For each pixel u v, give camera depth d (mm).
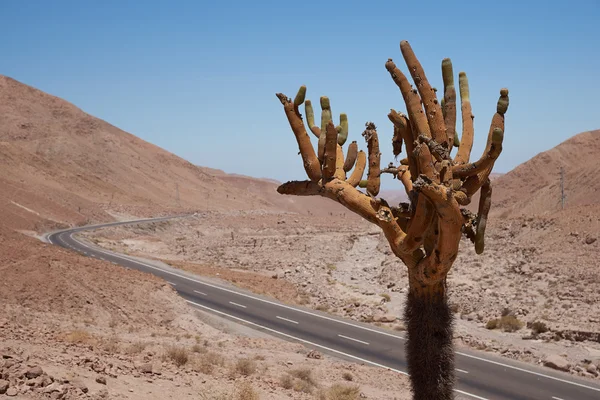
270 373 14984
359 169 7438
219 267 47906
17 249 23500
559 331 24812
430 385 6438
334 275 44406
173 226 86062
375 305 31891
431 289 6535
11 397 7242
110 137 175000
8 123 159625
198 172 191500
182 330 21688
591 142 132875
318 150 7449
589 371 19797
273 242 65688
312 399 12258
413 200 6746
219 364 14711
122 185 151750
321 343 22922
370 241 64625
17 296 19344
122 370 10633
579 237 42125
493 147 6137
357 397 13422
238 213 108125
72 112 178250
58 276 21672
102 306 21109
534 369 19922
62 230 68688
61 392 7770
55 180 118438
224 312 27922
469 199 6297
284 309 29359
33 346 10984
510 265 40031
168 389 10086
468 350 22453
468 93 7223
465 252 45031
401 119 6766
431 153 6359
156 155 187125
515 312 28703
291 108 7477
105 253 47688
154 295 24109
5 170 98188
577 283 33656
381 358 20969
